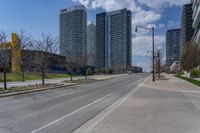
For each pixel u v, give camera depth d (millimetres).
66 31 98750
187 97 21672
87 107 16641
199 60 71000
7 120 11945
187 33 143625
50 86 34688
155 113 13266
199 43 85938
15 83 44969
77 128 10492
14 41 38625
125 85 40812
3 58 28750
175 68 123625
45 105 17406
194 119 11617
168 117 12102
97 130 9492
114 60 134625
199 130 9469
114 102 19406
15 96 23516
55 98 21875
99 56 133500
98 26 134250
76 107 16609
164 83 43375
